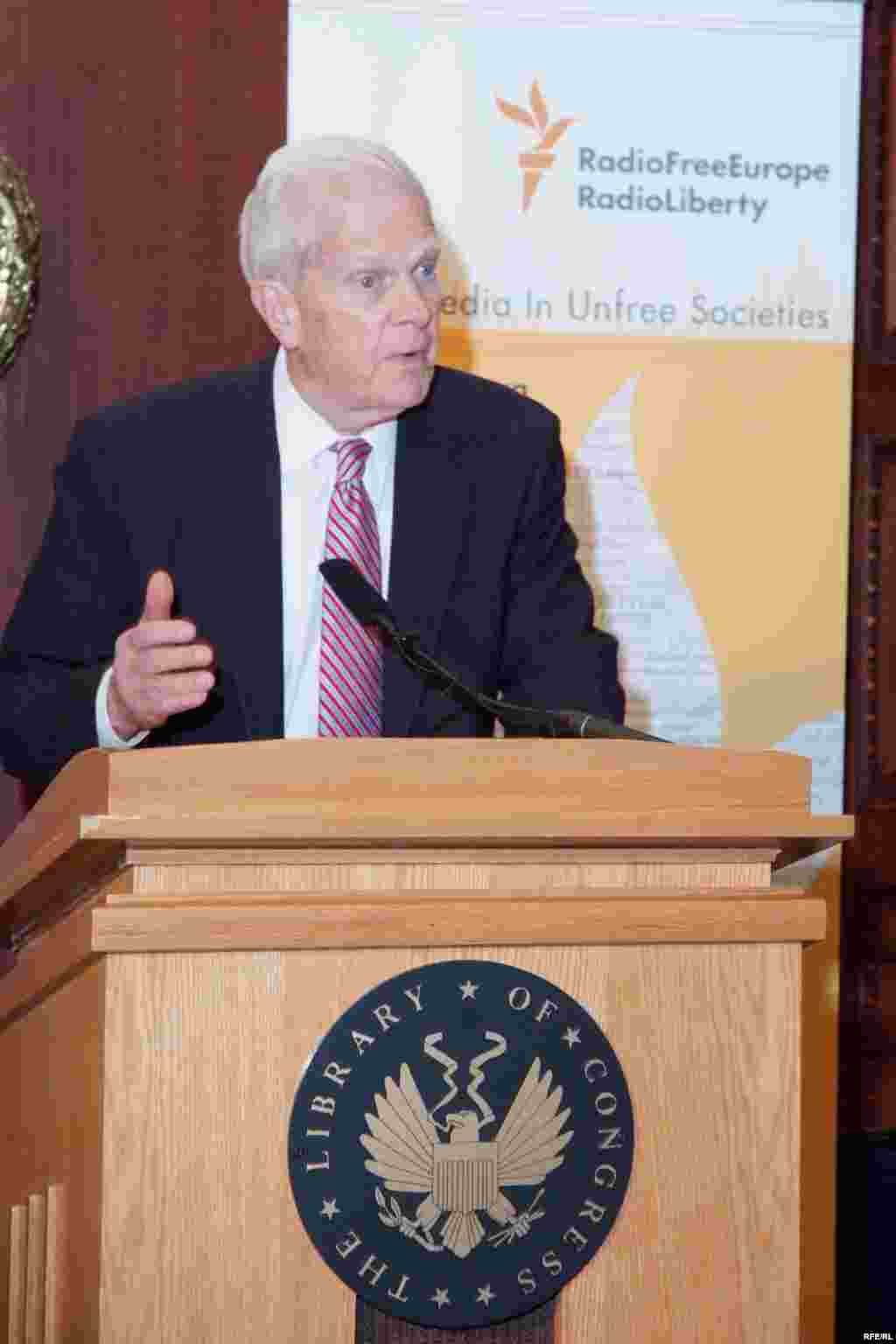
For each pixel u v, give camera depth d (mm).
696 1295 1757
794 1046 1797
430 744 1743
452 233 4484
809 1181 4070
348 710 2721
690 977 1778
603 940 1737
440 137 4477
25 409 4613
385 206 2809
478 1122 1704
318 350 2828
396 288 2801
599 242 4531
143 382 4660
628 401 4547
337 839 1699
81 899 1984
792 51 4574
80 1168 1732
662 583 4566
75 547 2955
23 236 4547
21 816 4480
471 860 1781
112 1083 1639
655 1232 1754
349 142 2877
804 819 1795
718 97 4555
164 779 1684
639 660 4562
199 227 4684
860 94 4668
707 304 4570
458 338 4488
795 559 4609
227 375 3064
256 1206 1659
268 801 1699
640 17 4527
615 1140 1741
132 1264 1632
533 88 4500
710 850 1845
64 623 2920
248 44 4695
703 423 4574
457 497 2939
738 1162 1777
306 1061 1676
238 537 2871
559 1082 1729
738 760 1811
